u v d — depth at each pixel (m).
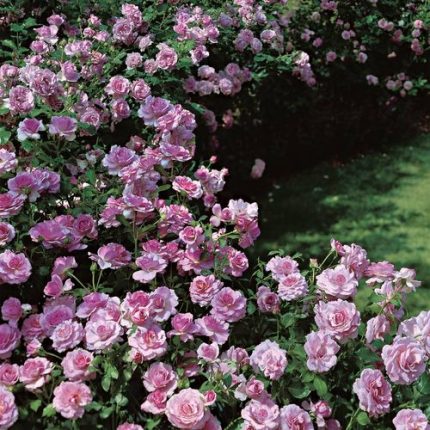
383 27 6.82
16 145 3.17
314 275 2.45
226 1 5.48
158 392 1.95
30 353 2.09
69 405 1.88
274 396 2.02
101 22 4.99
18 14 4.78
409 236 5.56
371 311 2.32
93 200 2.73
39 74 3.12
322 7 6.66
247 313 2.39
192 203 3.12
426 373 2.02
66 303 2.27
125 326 2.10
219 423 1.93
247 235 2.62
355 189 6.32
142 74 3.93
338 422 2.04
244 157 5.94
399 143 7.32
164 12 4.75
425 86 7.23
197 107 4.16
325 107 6.57
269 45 5.44
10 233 2.36
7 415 1.83
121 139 3.60
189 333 2.12
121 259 2.39
